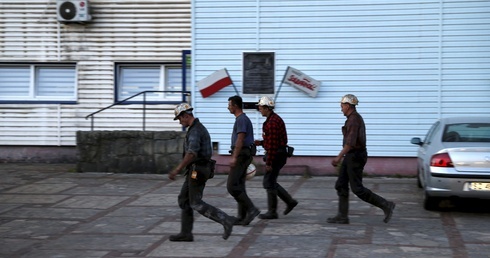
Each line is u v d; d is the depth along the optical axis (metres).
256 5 25.83
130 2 29.75
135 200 20.64
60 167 28.78
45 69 30.70
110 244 14.89
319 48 25.52
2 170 27.75
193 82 26.27
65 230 16.44
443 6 24.70
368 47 25.22
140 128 29.97
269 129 17.00
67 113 30.33
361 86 25.31
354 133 15.93
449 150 17.12
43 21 30.20
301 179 24.91
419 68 24.94
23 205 19.88
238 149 15.88
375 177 25.27
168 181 24.72
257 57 25.88
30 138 30.52
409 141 25.03
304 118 25.67
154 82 30.23
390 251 13.87
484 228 16.11
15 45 30.36
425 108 24.92
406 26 24.95
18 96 30.75
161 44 29.66
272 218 17.45
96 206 19.66
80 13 29.31
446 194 17.05
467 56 24.61
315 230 16.05
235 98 16.23
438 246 14.27
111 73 30.02
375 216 17.81
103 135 26.84
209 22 26.11
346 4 25.31
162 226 16.77
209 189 22.64
